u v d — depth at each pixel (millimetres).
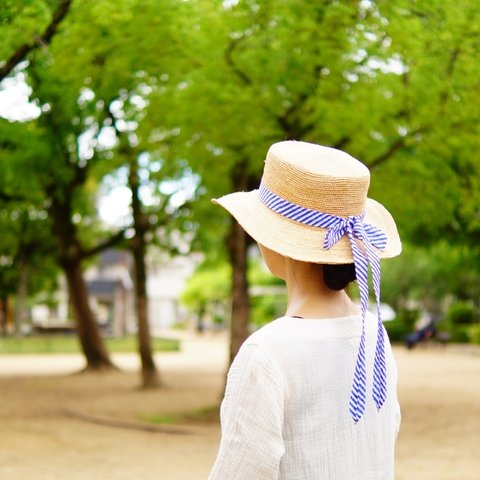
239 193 2307
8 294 43438
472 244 20516
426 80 12078
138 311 20156
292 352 2014
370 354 2150
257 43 12398
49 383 21812
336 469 2018
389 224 2381
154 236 23906
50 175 20344
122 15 11008
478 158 12969
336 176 2107
